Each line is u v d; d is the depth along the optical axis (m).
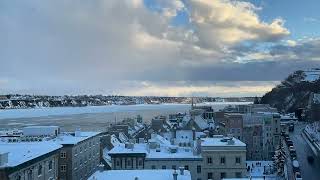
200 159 120.00
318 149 148.88
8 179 74.81
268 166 157.62
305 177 111.12
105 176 83.88
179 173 85.44
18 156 85.06
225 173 119.62
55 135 130.25
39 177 89.06
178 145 140.00
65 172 116.00
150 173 86.25
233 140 123.75
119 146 132.75
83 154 128.12
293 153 147.12
